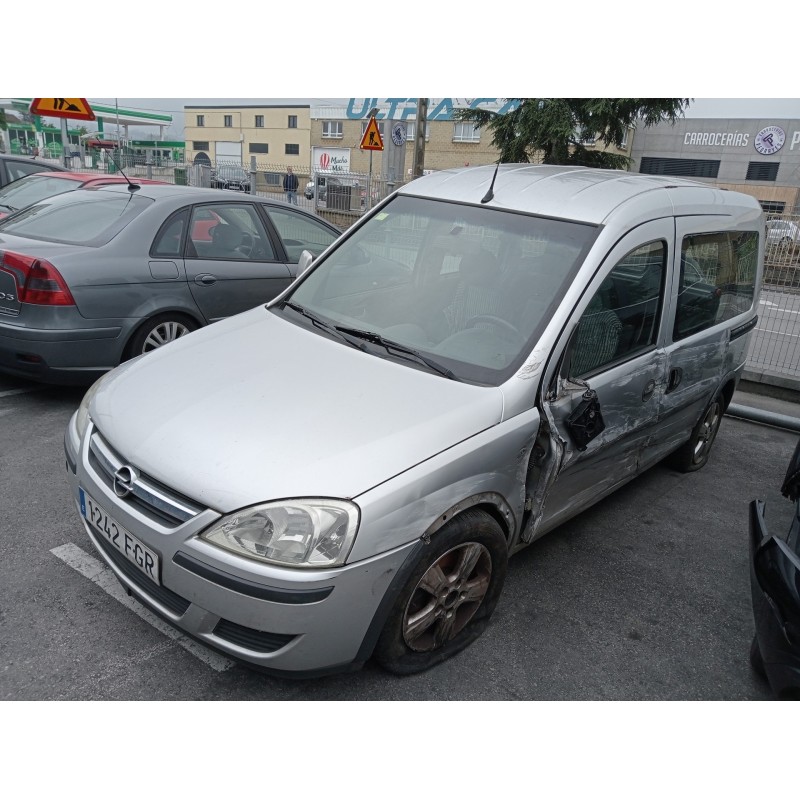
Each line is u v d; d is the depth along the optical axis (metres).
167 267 5.04
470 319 3.02
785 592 2.33
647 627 3.19
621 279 3.15
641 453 3.85
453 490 2.43
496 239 3.21
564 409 2.88
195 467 2.28
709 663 3.00
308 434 2.38
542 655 2.90
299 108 58.41
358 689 2.58
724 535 4.16
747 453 5.61
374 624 2.31
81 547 3.28
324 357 2.91
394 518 2.25
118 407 2.64
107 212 5.20
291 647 2.19
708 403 4.53
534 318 2.90
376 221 3.66
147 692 2.48
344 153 51.22
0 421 4.60
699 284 3.87
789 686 2.32
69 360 4.62
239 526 2.16
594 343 3.07
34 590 2.94
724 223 4.10
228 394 2.61
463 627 2.81
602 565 3.68
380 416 2.50
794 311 7.17
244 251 5.66
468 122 17.80
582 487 3.34
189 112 66.31
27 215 5.50
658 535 4.07
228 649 2.23
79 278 4.56
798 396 7.19
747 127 40.78
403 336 3.05
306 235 6.25
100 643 2.68
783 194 38.41
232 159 64.62
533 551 3.74
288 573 2.12
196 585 2.20
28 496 3.69
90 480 2.52
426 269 3.30
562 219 3.17
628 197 3.31
